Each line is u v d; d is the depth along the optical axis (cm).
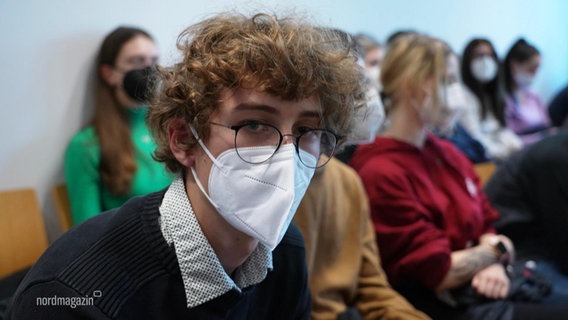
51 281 67
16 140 194
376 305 134
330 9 286
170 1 227
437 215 158
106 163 192
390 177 153
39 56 196
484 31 427
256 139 69
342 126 77
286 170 68
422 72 156
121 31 202
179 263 70
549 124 442
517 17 460
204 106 69
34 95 196
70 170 194
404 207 151
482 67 350
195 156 72
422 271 147
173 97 72
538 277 166
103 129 195
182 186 74
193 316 71
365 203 142
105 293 67
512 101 401
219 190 70
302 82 66
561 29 515
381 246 153
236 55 67
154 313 69
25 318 66
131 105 194
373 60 261
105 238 71
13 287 142
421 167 161
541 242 191
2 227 171
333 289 131
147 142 199
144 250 70
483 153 297
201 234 71
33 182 200
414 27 363
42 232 184
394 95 162
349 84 75
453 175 168
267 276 84
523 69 400
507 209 192
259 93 66
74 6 202
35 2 193
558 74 519
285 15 79
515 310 148
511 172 194
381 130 165
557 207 180
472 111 332
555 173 180
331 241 133
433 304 154
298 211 125
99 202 194
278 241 72
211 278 71
